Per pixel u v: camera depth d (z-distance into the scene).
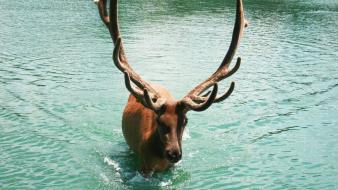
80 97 16.31
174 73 20.42
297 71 21.52
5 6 41.22
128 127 11.50
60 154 11.84
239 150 12.43
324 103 16.66
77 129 13.47
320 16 43.03
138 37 29.09
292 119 14.89
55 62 21.41
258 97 17.12
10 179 10.46
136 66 21.44
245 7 48.31
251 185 10.52
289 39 30.27
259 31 33.31
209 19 38.47
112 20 10.71
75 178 10.62
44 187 10.16
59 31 29.88
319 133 13.73
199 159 11.81
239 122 14.48
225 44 27.73
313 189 10.38
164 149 9.41
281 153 12.29
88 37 28.09
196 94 10.23
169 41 28.12
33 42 26.00
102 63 21.53
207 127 14.00
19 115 14.38
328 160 11.88
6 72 19.38
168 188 10.29
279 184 10.59
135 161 11.58
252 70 21.42
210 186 10.44
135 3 48.34
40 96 16.30
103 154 11.94
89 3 46.06
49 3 44.81
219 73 10.71
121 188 10.21
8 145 12.25
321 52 26.27
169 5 47.59
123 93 16.97
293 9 48.09
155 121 10.09
